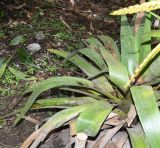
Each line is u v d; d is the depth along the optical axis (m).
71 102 0.89
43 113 1.11
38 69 1.24
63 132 1.02
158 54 0.81
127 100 0.82
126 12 0.60
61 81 0.85
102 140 0.81
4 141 1.00
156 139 0.69
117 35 1.52
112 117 0.83
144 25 0.84
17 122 0.97
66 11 1.64
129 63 0.87
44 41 1.39
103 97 0.90
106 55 0.84
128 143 0.86
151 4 0.60
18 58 1.28
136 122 0.85
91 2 1.77
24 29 1.44
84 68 0.92
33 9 1.59
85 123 0.75
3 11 1.50
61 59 1.30
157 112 0.71
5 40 1.37
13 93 1.15
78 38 1.44
